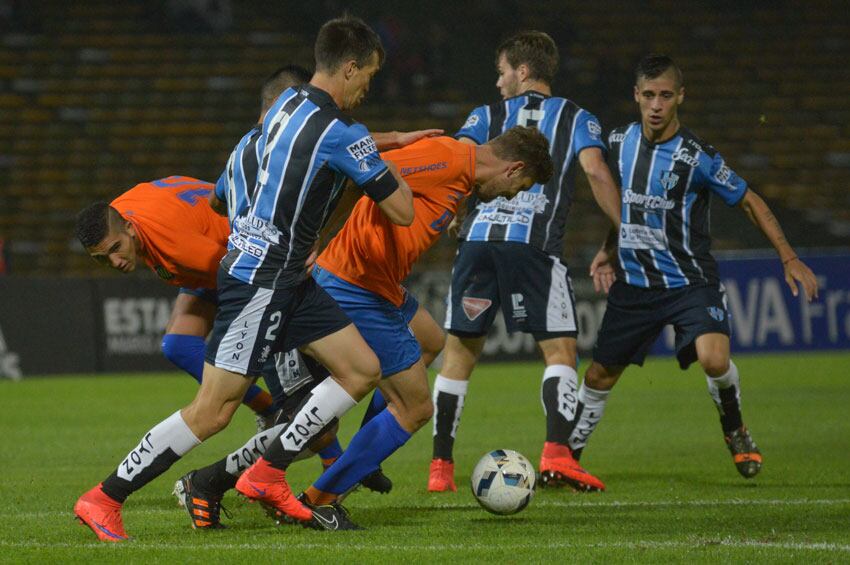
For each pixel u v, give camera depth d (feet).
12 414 120.98
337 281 57.88
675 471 79.71
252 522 58.65
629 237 74.13
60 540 53.16
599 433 103.19
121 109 260.21
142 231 59.52
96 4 276.82
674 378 159.63
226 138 258.37
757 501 65.51
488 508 58.75
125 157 251.60
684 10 293.64
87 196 245.04
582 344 178.70
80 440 99.81
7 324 163.73
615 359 75.20
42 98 259.19
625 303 74.79
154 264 60.80
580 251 233.96
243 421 113.80
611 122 270.05
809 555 48.62
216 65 270.26
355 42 52.54
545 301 70.59
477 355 72.69
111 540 52.60
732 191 72.49
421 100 263.70
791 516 59.82
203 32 274.98
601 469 81.00
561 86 273.54
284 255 52.21
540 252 70.38
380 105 262.47
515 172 58.23
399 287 58.75
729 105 274.36
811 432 102.01
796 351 186.50
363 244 57.21
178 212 60.75
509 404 127.65
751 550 49.70
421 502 66.18
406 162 56.80
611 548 50.24
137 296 171.22
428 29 271.08
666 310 73.82
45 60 265.95
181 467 83.25
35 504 65.67
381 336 57.52
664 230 73.31
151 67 268.00
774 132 270.46
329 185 52.21
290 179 51.39
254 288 52.08
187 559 48.01
